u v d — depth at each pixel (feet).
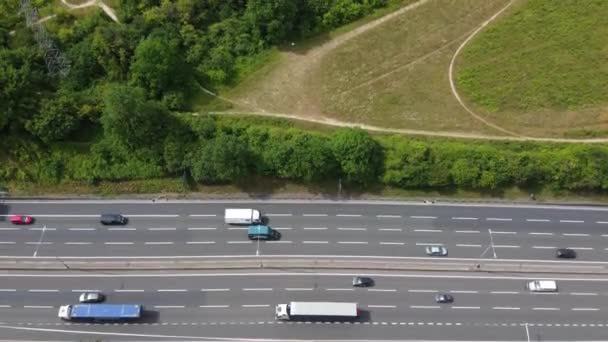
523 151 419.54
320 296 377.50
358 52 470.80
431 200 415.03
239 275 385.70
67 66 435.94
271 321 369.30
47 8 470.80
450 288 381.19
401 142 420.77
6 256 392.88
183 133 417.28
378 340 363.97
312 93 450.71
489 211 410.72
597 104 444.55
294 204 413.80
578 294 379.96
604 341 365.61
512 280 385.09
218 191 418.51
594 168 405.18
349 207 412.57
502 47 473.26
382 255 393.91
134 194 419.13
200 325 368.27
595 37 475.31
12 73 405.59
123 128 407.23
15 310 372.58
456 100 448.65
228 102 443.32
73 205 414.41
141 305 372.79
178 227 404.98
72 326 367.66
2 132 422.41
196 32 465.06
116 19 472.85
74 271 387.14
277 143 412.98
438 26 484.74
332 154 404.57
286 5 455.22
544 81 455.22
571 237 401.90
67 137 424.46
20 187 419.33
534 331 368.07
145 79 433.07
